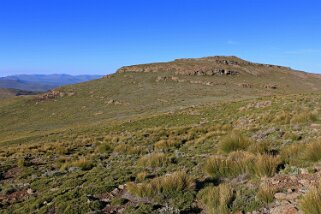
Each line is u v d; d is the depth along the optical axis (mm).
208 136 17328
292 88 100250
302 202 5754
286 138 13227
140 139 21328
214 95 76188
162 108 63188
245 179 8438
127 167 12383
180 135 21188
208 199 7109
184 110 45312
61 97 95625
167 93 82625
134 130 31844
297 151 9641
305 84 117438
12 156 19797
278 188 7070
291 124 16672
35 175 13125
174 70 112938
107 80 109062
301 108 22516
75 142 23781
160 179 8578
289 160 9078
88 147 20781
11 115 81812
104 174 11227
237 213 6406
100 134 32344
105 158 15766
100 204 7867
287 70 151125
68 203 8094
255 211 6340
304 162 8758
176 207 7242
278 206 6277
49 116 76750
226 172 8961
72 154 18438
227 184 7719
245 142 12375
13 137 53438
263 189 6848
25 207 8547
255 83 100562
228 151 12383
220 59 140375
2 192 10648
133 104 75625
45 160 16984
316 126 14742
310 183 6957
